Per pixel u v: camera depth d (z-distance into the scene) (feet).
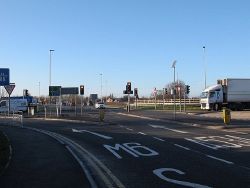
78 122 146.72
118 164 50.21
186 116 178.60
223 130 101.96
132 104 370.94
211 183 37.24
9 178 41.42
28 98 263.49
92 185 37.58
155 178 40.32
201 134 90.84
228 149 63.82
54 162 52.75
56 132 104.32
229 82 224.53
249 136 85.20
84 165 49.93
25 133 101.76
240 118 162.50
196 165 48.14
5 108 229.45
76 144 74.95
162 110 253.03
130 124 130.00
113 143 74.95
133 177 41.09
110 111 252.21
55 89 193.88
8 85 126.72
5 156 56.24
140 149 65.05
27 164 51.21
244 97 224.94
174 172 43.45
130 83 222.48
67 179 40.73
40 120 164.55
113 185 37.32
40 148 69.10
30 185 37.73
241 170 44.32
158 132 98.07
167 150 63.26
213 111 218.79
